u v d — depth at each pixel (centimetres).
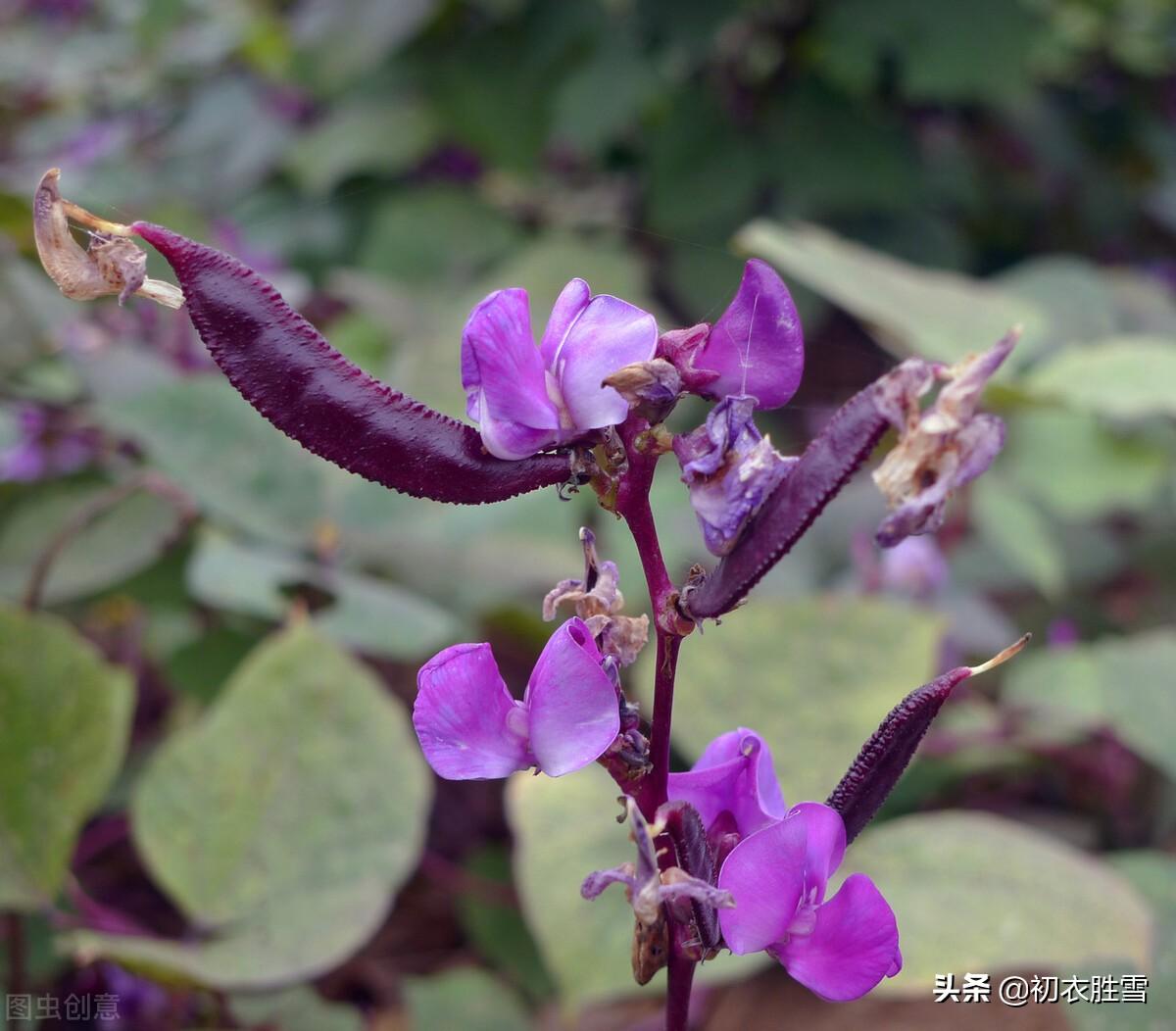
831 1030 36
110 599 43
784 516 15
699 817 16
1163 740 38
